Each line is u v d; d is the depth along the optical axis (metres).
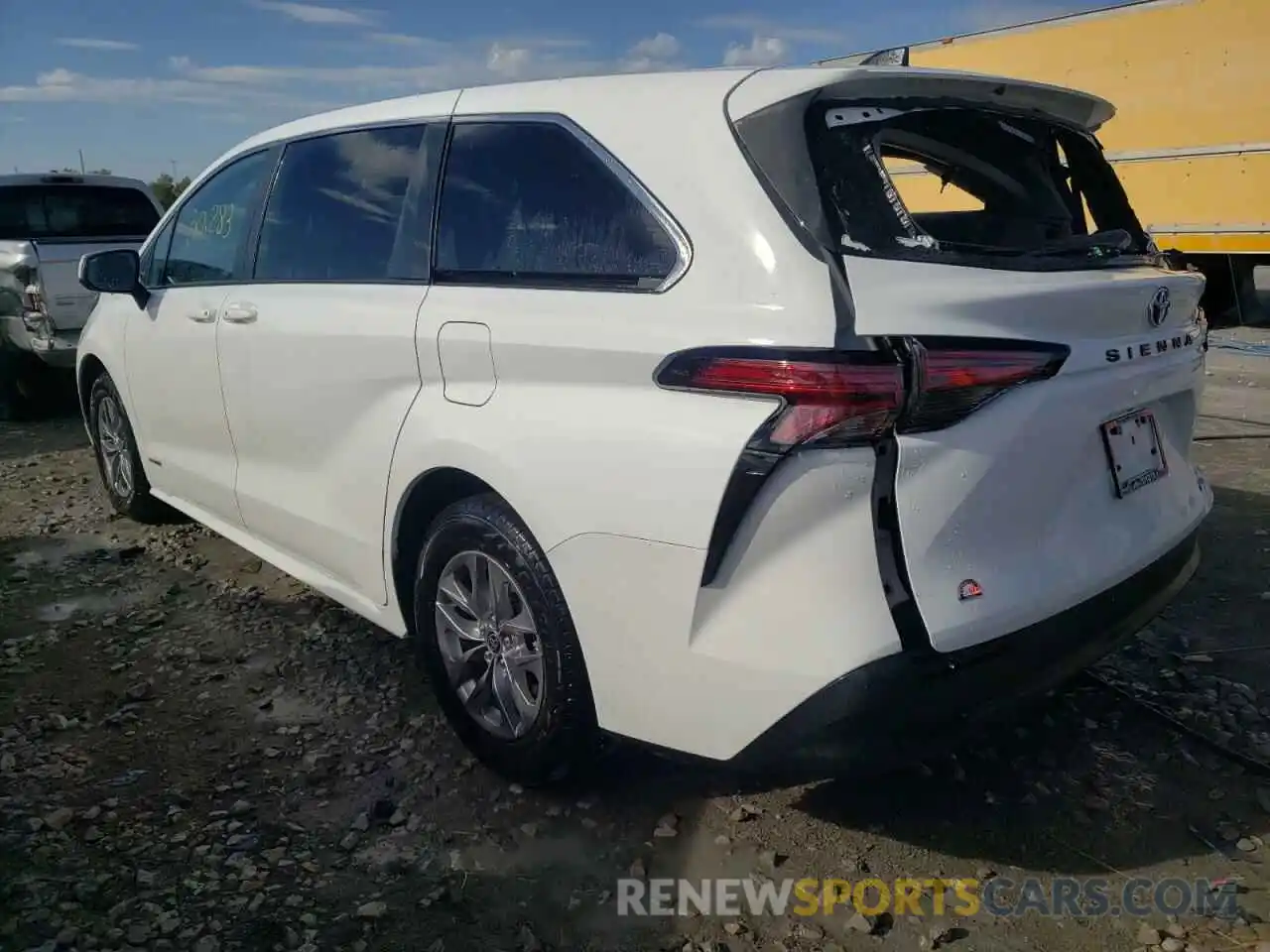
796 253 2.28
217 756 3.25
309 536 3.71
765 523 2.23
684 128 2.56
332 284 3.54
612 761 3.15
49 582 4.73
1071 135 3.16
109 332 5.11
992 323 2.30
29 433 8.22
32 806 2.98
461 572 3.05
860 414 2.15
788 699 2.22
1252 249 9.41
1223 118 9.41
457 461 2.87
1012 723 3.33
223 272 4.23
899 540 2.21
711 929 2.49
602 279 2.64
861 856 2.73
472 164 3.11
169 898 2.59
